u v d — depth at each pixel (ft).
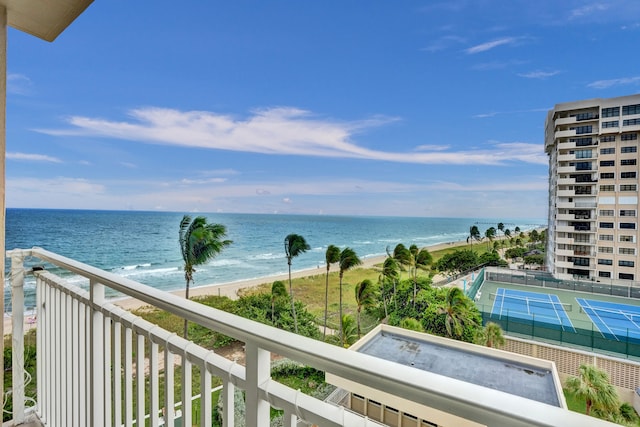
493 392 1.27
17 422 5.08
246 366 2.02
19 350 5.16
